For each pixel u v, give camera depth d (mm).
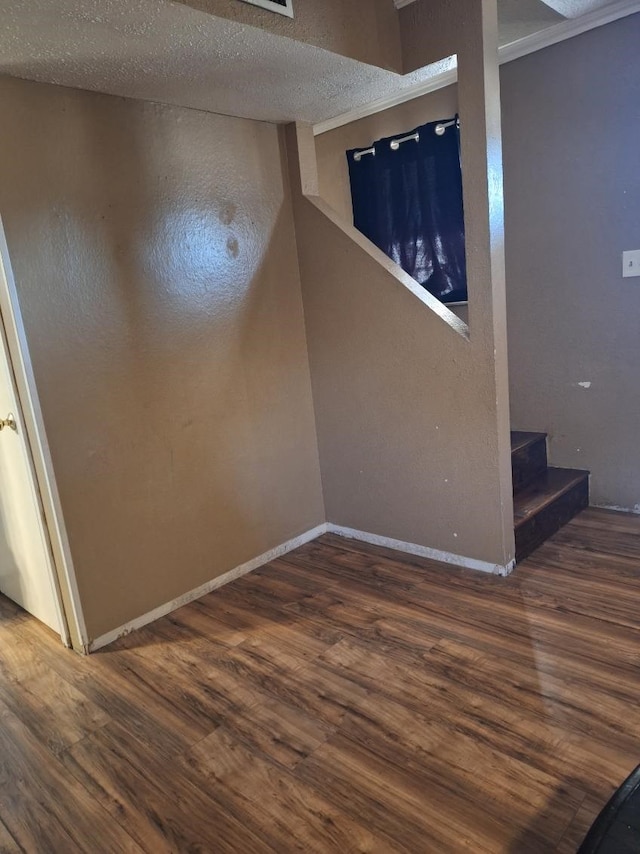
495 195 2357
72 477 2248
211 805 1566
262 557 2984
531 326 3229
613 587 2439
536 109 2979
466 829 1424
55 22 1679
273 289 2922
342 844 1419
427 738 1723
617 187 2820
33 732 1900
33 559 2453
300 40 2014
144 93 2287
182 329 2559
